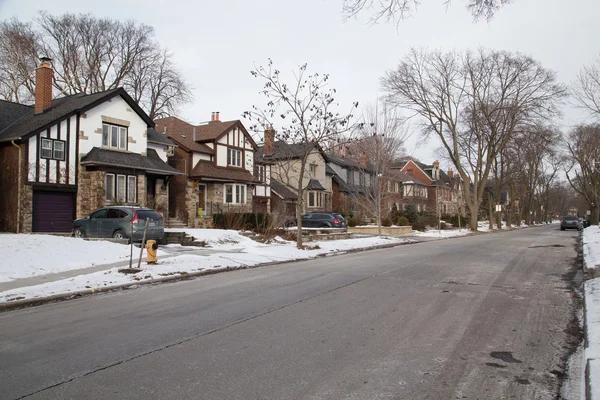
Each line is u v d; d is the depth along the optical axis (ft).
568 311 24.99
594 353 16.15
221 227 87.40
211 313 24.31
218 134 104.78
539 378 15.20
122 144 82.07
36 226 69.87
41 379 14.79
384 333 20.39
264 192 126.52
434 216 161.79
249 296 29.25
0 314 24.53
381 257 55.16
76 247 46.26
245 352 17.65
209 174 99.45
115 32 138.00
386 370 15.76
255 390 13.96
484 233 136.36
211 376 15.08
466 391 14.07
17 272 35.99
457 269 42.14
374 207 98.48
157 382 14.56
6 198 69.62
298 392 13.83
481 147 137.80
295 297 28.78
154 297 29.09
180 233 64.95
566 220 159.12
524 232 136.87
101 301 27.91
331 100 59.21
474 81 129.39
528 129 129.90
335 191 162.40
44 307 26.30
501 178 169.89
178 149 99.45
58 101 83.92
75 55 131.23
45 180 70.08
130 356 17.12
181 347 18.26
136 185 81.41
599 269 39.06
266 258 50.93
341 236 86.02
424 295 29.35
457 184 269.64
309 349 18.04
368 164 102.83
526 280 35.81
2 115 77.77
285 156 77.30
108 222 58.03
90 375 15.15
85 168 75.20
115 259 44.88
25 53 120.06
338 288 32.07
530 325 21.94
